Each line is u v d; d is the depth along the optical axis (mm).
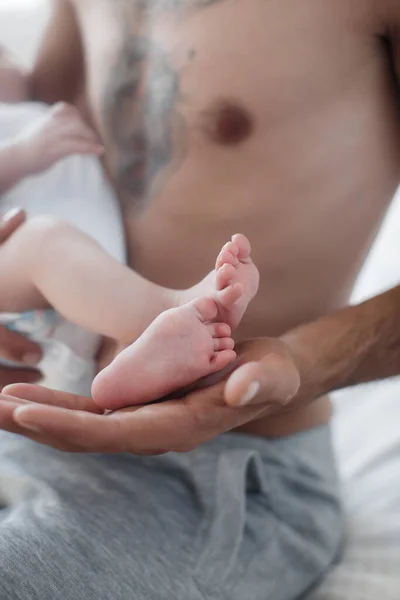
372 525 846
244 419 524
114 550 635
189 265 772
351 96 718
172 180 756
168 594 629
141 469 729
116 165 807
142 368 522
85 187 795
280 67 708
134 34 790
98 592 599
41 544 615
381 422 1006
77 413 469
